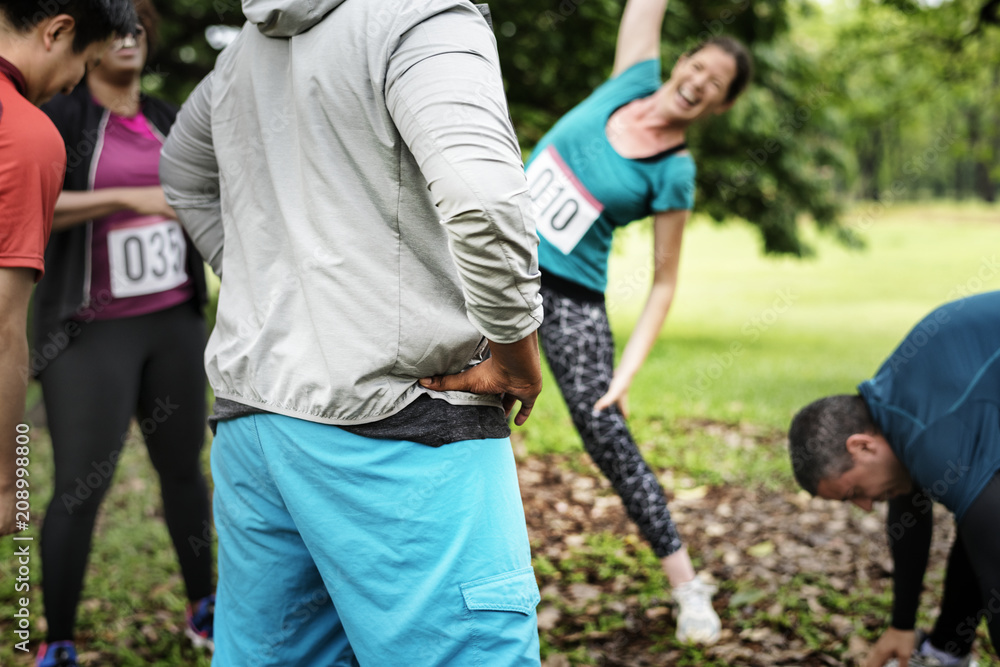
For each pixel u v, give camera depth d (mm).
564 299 2605
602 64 8352
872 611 2844
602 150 2598
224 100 1317
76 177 2326
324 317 1188
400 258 1186
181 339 2482
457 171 1024
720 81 2502
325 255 1185
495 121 1062
